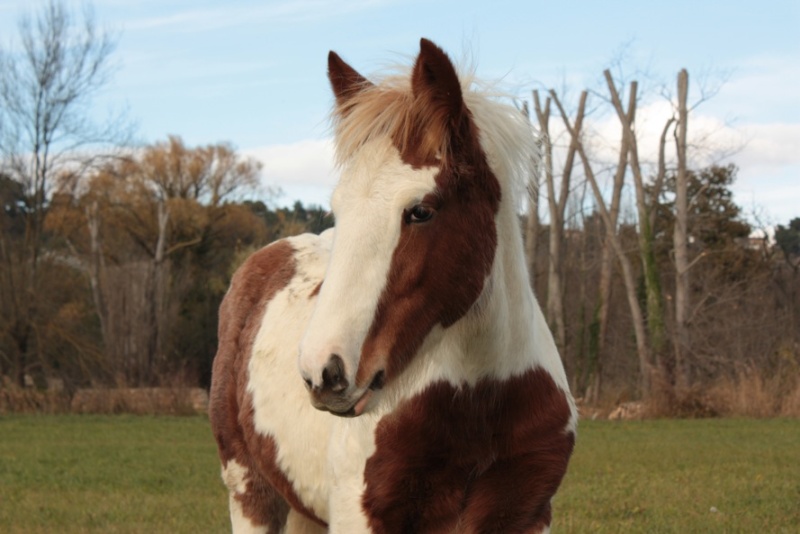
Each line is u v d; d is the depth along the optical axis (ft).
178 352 114.01
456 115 11.11
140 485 40.65
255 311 18.06
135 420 80.53
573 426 13.33
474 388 12.18
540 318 14.01
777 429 63.62
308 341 10.47
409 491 12.47
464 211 11.16
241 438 17.66
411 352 11.02
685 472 41.04
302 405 15.08
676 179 103.96
